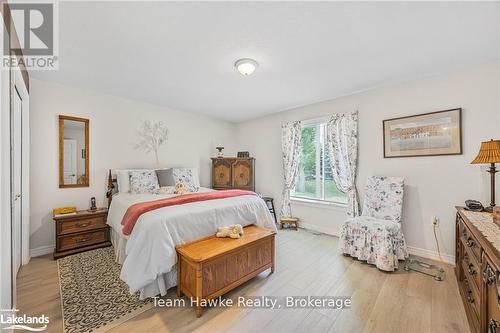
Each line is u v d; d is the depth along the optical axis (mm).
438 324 1565
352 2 1474
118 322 1581
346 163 3361
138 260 1785
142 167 3793
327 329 1531
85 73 2613
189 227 2062
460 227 1997
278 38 1894
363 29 1767
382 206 2818
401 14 1589
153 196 2967
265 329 1532
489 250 1105
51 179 2875
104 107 3348
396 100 2914
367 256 2506
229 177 4551
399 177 2842
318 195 3896
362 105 3236
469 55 2178
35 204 2746
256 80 2818
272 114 4559
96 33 1815
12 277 1644
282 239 3396
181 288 1878
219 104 3908
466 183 2418
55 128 2908
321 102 3727
